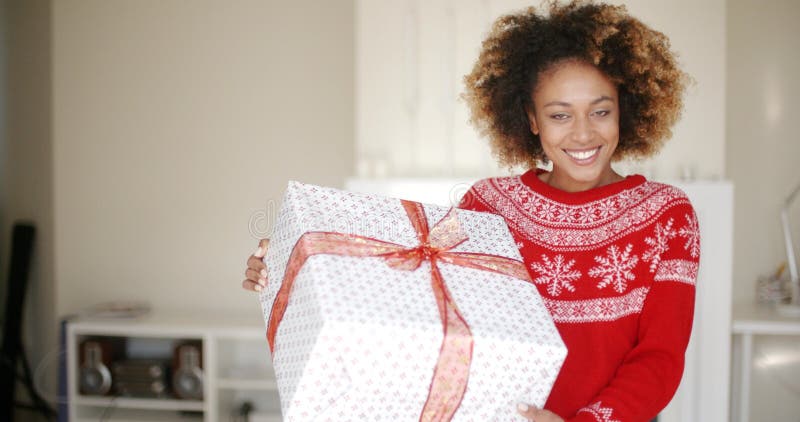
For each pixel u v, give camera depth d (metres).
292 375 1.07
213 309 3.69
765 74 3.35
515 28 1.47
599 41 1.32
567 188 1.42
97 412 3.41
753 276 3.38
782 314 3.08
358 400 1.03
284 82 3.62
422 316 1.05
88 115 3.71
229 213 3.67
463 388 1.06
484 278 1.16
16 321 3.62
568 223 1.36
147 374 3.31
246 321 3.40
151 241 3.71
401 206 1.23
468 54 3.13
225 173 3.66
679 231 1.30
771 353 3.32
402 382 1.03
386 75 3.18
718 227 2.88
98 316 3.43
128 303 3.62
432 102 3.17
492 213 1.36
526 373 1.08
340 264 1.09
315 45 3.60
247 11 3.62
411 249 1.16
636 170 2.89
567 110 1.32
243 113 3.64
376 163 3.10
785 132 3.35
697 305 2.89
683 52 2.99
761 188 3.37
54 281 3.74
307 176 3.62
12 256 3.68
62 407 3.33
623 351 1.28
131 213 3.71
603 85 1.32
